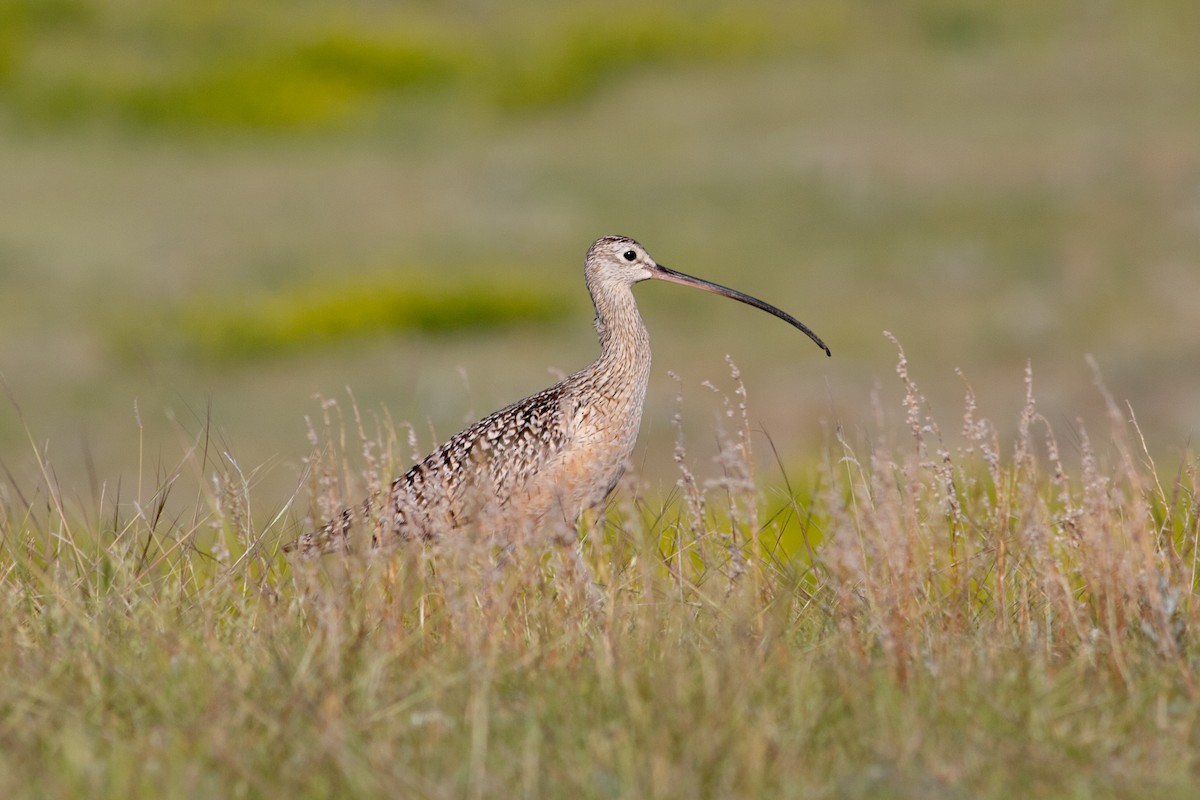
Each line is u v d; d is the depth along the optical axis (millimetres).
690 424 50250
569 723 15883
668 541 22609
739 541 21328
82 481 47688
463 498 23797
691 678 16625
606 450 25500
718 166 81875
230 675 16844
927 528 20531
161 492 23094
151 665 17219
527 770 14547
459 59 106438
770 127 87750
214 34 111875
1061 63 91375
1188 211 69625
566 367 60906
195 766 14578
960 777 14891
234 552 22156
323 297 67312
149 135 98000
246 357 62781
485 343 64250
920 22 102438
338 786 14484
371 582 19141
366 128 98375
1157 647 18234
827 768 15227
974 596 20438
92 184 88875
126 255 76250
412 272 70562
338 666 16625
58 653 17562
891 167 78188
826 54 100188
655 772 14359
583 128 93375
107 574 20828
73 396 58156
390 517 22469
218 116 100250
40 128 98125
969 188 74500
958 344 59688
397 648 17562
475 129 96125
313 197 86000
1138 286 63469
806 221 73625
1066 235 68750
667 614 19375
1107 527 19406
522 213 80188
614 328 26375
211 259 75688
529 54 104375
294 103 101188
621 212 78250
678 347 61188
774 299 65812
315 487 22688
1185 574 19750
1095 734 15805
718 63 101938
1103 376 55188
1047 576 19156
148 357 62781
